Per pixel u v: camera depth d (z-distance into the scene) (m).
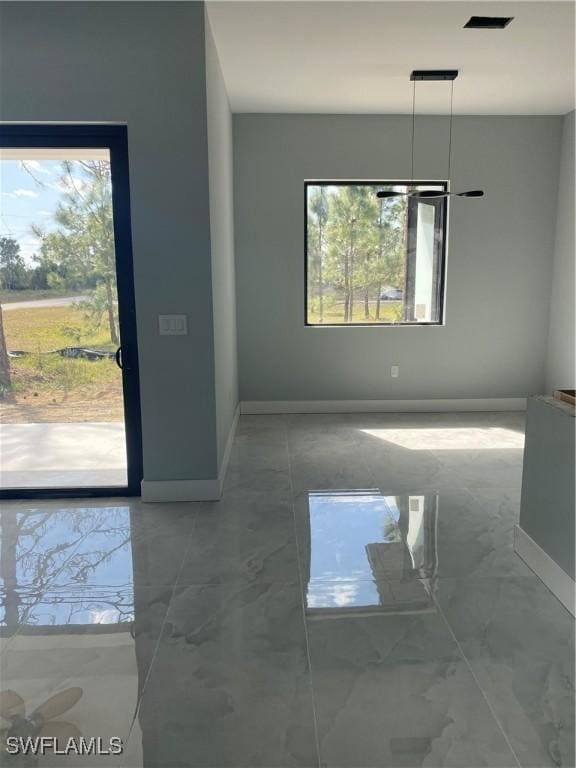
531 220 5.71
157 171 3.32
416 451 4.66
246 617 2.38
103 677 2.02
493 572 2.74
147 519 3.36
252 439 5.02
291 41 3.74
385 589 2.59
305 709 1.86
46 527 3.27
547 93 4.86
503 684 1.97
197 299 3.45
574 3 3.21
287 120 5.46
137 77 3.23
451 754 1.68
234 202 5.57
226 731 1.77
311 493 3.76
